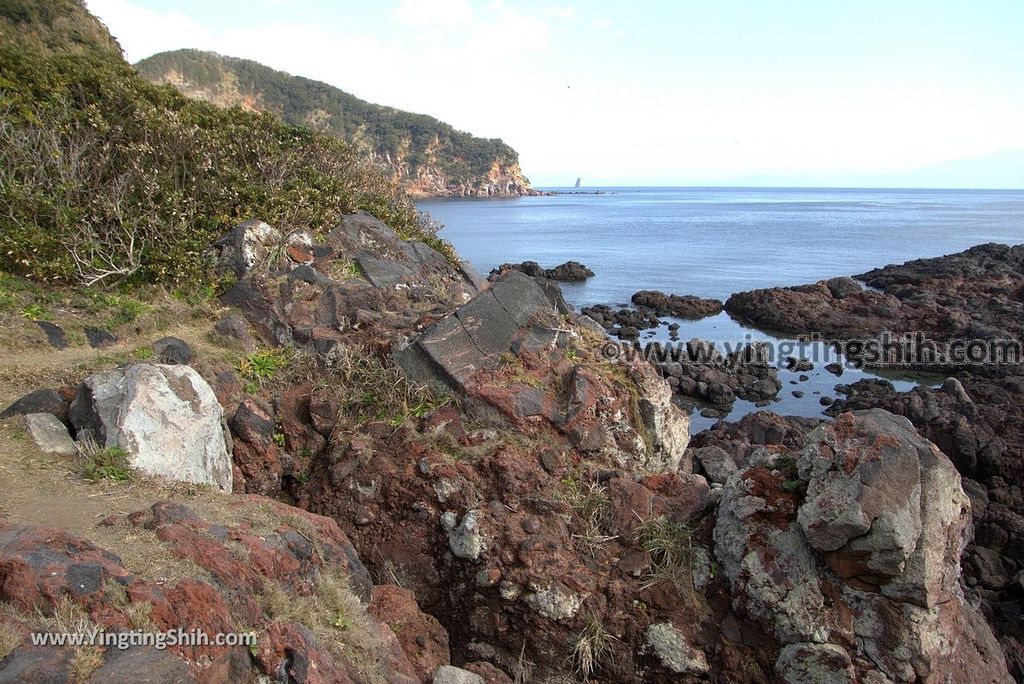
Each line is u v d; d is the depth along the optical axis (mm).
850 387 19078
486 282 16703
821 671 6125
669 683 6672
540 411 8398
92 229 10836
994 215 104562
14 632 3938
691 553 6996
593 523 7340
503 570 7074
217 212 11977
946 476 6211
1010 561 11008
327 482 8133
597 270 42219
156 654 4180
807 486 6438
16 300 9203
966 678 6523
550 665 6953
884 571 5918
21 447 6559
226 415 8414
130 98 13242
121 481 6371
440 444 8062
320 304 10266
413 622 6934
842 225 81250
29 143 11516
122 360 8531
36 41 18438
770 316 27188
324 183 14312
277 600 5254
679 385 18875
